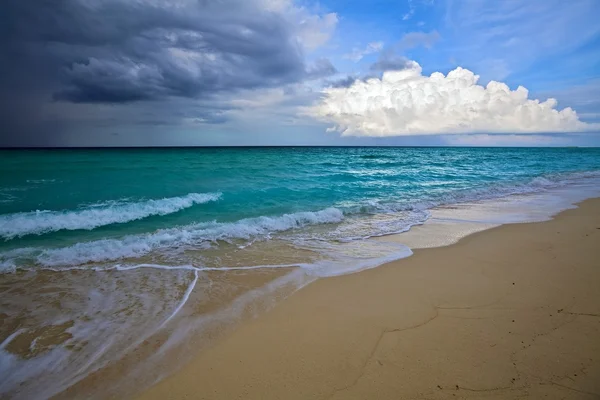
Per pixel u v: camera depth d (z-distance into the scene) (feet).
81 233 25.32
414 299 13.64
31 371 9.41
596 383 8.36
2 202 32.30
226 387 8.64
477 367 9.12
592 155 187.11
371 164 96.84
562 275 15.87
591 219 29.30
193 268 17.72
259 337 11.00
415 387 8.41
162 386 8.74
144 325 11.91
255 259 19.30
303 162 98.07
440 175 69.82
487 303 13.08
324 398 8.14
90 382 8.96
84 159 74.38
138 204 32.50
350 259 19.21
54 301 13.78
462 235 24.29
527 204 38.01
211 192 40.06
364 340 10.63
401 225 27.96
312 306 13.24
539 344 10.11
